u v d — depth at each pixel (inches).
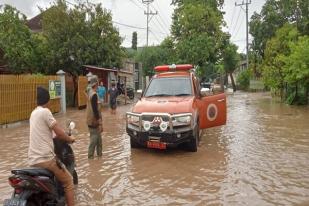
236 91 2385.6
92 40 1040.8
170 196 255.8
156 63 2027.6
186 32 1596.9
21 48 934.4
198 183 284.2
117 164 344.2
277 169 323.0
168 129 370.9
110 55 1080.2
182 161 353.4
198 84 448.1
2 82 598.9
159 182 288.2
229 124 613.9
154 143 376.8
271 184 280.7
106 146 430.3
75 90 1033.5
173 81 434.3
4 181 294.4
